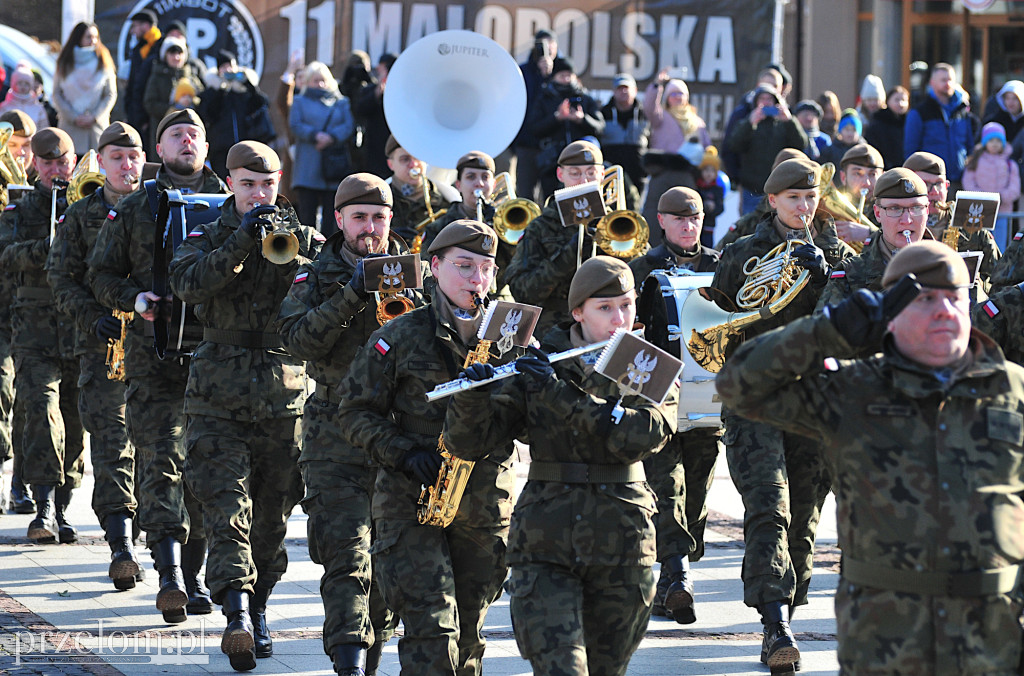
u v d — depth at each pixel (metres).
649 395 14.31
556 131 44.03
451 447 15.16
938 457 12.20
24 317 27.53
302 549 27.16
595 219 24.86
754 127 44.25
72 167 28.84
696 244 25.47
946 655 12.01
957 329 12.23
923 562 12.07
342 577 18.23
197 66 45.09
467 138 31.89
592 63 51.22
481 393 14.73
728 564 27.02
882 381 12.45
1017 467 12.37
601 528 14.80
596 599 15.07
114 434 23.89
